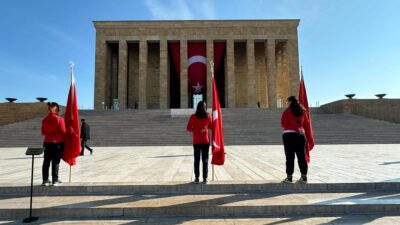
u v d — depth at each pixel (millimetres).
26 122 26047
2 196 6730
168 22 46969
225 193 6887
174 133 23625
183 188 6941
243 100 50531
